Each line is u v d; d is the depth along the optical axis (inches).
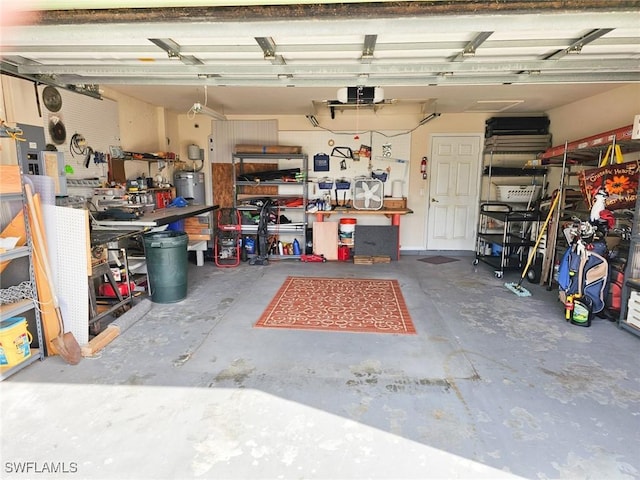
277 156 243.9
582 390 99.3
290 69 118.2
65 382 101.7
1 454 76.2
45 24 63.7
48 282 113.3
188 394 96.8
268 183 244.4
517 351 121.0
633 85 166.1
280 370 108.9
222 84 135.6
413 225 266.8
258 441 80.3
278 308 158.1
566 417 88.4
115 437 81.1
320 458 75.6
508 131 236.1
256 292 179.0
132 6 59.2
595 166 189.0
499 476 71.3
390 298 171.3
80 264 115.3
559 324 142.9
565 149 177.3
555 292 181.3
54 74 128.9
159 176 225.1
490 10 61.3
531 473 72.1
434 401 94.3
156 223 162.9
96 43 99.8
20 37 70.1
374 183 250.5
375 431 83.4
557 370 109.4
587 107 197.9
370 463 74.3
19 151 112.0
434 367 110.9
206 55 108.8
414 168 260.2
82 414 88.5
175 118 255.0
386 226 248.1
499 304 164.6
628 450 78.1
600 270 141.1
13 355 105.2
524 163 253.1
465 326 140.5
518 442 80.2
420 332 134.9
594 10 60.5
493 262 222.5
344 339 129.2
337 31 68.2
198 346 123.3
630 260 135.6
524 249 223.5
